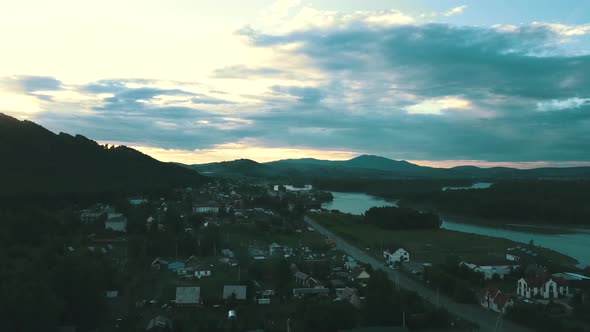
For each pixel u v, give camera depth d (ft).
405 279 324.80
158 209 633.61
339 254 412.77
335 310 209.46
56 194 597.93
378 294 230.27
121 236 449.48
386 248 428.97
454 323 224.53
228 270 330.75
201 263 340.39
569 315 237.45
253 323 219.61
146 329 208.23
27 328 175.32
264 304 254.47
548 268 342.03
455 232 583.17
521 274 325.42
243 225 537.24
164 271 327.06
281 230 530.27
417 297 247.09
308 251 420.77
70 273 214.07
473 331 216.33
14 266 276.21
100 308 218.79
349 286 287.07
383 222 614.34
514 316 231.71
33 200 550.77
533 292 274.98
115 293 256.52
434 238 528.22
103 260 308.40
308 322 208.85
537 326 219.20
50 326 184.03
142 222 475.72
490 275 332.19
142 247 368.48
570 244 517.55
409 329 216.95
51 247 310.24
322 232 565.53
